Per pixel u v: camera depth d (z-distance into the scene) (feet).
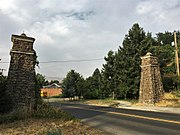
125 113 60.13
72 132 32.76
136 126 37.40
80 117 53.88
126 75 123.03
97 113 62.49
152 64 91.04
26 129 35.27
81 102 140.36
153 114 56.29
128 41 131.54
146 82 91.30
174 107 75.00
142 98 92.12
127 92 122.52
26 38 56.85
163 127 35.40
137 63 121.08
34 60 57.67
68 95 176.45
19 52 55.47
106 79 146.72
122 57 129.90
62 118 47.60
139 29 132.26
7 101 51.37
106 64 147.43
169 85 117.19
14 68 54.39
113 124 40.83
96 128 36.70
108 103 109.70
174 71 128.57
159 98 88.63
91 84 177.78
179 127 35.04
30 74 55.83
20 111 48.37
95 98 167.94
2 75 55.98
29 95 54.34
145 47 125.80
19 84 53.98
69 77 179.52
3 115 45.52
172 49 149.38
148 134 30.04
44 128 35.91
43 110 51.55
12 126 38.34
